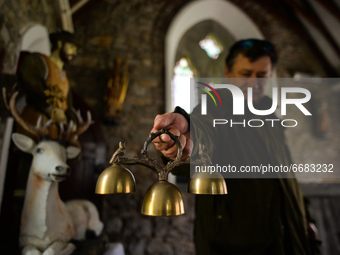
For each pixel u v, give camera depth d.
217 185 0.53
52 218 1.29
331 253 3.12
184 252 3.23
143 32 3.86
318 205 3.33
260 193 0.92
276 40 4.58
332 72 4.64
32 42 2.03
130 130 3.46
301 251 0.91
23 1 1.80
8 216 1.47
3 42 1.48
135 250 3.10
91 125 2.25
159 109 3.67
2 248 1.31
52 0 2.59
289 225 0.93
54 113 1.63
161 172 0.54
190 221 3.37
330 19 4.24
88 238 1.58
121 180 0.50
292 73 4.50
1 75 1.44
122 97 3.30
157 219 3.27
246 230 0.88
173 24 3.99
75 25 3.63
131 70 3.68
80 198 2.03
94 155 2.20
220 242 0.89
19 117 1.31
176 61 6.10
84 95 3.41
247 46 1.06
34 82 1.55
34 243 1.22
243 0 4.46
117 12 3.83
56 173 1.27
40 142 1.36
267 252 0.87
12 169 1.53
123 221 3.15
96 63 3.57
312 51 4.70
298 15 4.61
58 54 1.85
